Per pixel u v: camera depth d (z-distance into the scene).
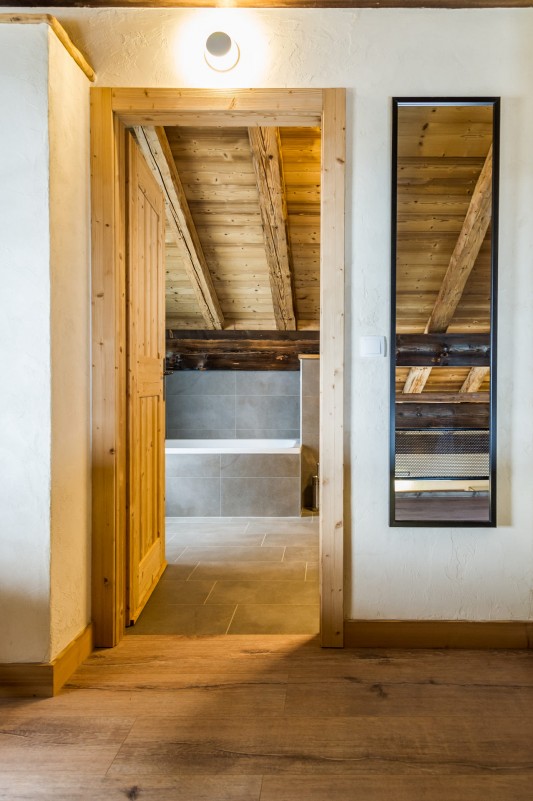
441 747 1.59
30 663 1.90
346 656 2.17
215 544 3.61
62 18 2.27
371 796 1.40
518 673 2.03
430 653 2.20
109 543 2.26
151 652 2.20
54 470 1.94
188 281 4.88
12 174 1.89
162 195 3.19
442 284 3.69
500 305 2.25
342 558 2.24
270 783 1.45
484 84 2.23
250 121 2.37
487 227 3.38
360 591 2.28
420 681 1.97
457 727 1.69
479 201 3.27
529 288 2.25
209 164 3.65
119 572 2.32
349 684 1.95
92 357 2.26
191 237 4.18
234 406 5.43
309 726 1.69
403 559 2.28
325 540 2.24
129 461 2.43
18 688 1.89
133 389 2.50
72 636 2.09
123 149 2.41
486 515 2.26
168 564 3.23
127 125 2.39
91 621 2.25
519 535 2.27
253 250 4.46
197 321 5.41
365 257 2.25
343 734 1.65
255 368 5.39
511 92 2.22
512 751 1.58
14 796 1.40
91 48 2.27
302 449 4.57
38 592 1.91
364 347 2.25
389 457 2.25
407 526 2.25
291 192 3.83
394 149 2.22
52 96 1.91
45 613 1.91
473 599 2.27
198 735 1.65
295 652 2.20
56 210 1.95
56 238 1.95
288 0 2.18
